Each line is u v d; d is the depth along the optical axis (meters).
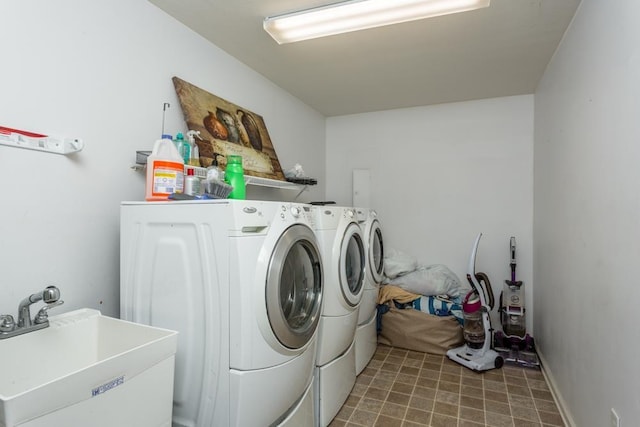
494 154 3.33
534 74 2.75
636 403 1.16
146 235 1.42
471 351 2.75
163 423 1.11
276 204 1.46
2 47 1.21
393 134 3.73
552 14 1.90
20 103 1.26
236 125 2.35
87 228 1.49
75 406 0.84
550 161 2.49
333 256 2.01
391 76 2.80
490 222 3.34
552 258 2.39
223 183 1.65
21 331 1.11
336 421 1.96
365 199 3.81
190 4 1.81
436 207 3.54
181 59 1.99
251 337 1.26
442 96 3.30
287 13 1.87
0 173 1.21
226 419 1.28
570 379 1.92
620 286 1.29
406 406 2.12
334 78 2.85
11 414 0.71
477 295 2.80
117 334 1.28
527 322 3.17
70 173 1.43
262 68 2.64
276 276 1.34
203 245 1.29
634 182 1.19
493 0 1.78
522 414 2.03
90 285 1.51
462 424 1.93
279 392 1.38
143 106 1.75
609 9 1.42
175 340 1.15
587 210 1.67
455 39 2.20
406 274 3.28
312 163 3.68
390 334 3.08
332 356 1.98
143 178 1.75
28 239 1.29
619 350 1.30
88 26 1.49
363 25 1.92
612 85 1.38
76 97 1.44
